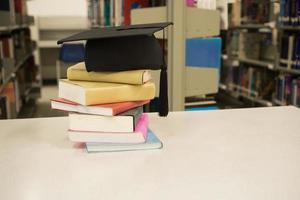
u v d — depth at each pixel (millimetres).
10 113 3104
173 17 1705
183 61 1750
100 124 854
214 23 1805
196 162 800
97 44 879
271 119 1163
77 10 5906
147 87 877
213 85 1851
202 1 1750
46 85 6098
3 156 848
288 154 853
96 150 862
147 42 871
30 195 653
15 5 3674
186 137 977
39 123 1136
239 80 3986
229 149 885
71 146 910
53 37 5875
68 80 919
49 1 5797
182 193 657
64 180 712
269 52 3535
